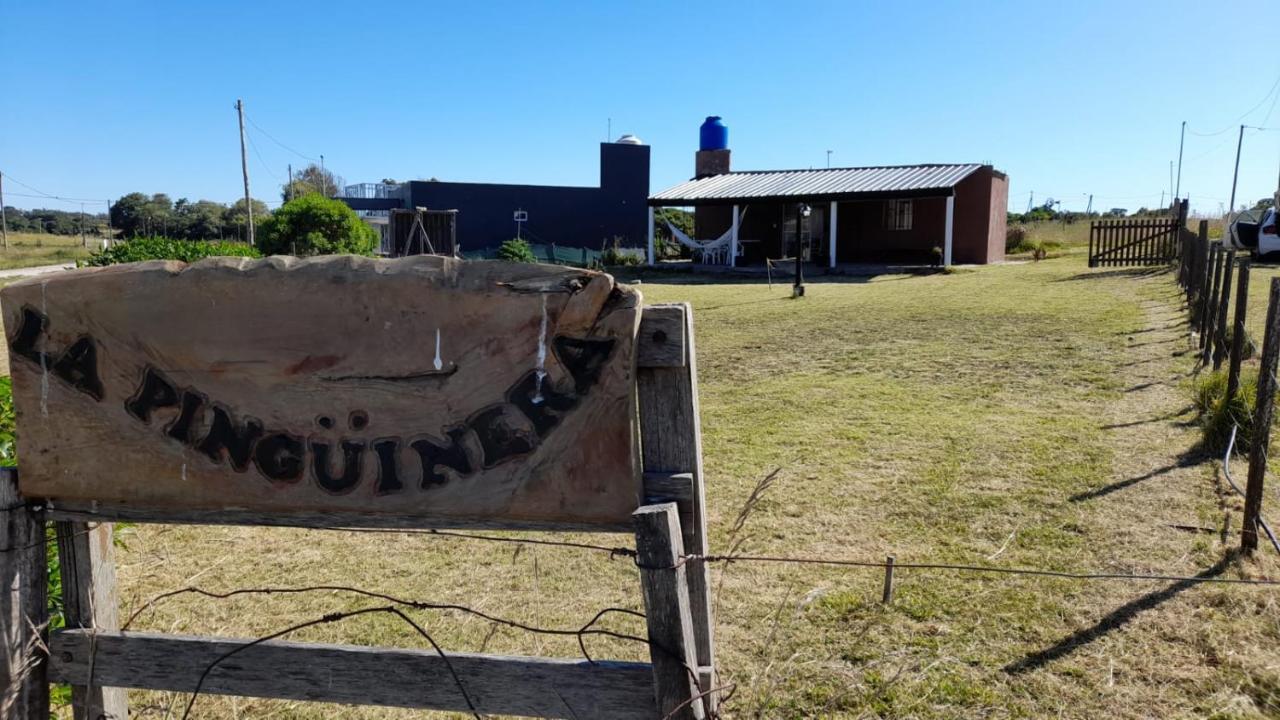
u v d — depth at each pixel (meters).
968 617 3.77
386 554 4.92
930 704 3.15
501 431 2.04
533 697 2.11
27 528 2.35
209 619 4.09
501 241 43.38
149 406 2.23
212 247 19.48
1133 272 17.62
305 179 67.19
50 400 2.28
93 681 2.37
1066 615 3.73
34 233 71.06
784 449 6.61
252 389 2.18
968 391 8.24
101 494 2.30
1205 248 9.77
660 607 1.89
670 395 2.02
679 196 28.30
